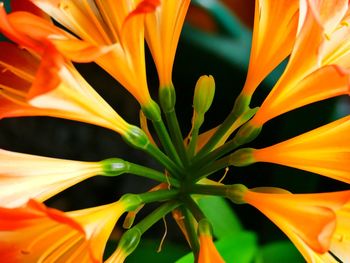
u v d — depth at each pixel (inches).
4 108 11.0
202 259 11.1
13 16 10.4
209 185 12.1
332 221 9.4
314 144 11.3
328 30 11.1
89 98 11.2
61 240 10.6
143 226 11.8
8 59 11.7
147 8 9.8
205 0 18.2
